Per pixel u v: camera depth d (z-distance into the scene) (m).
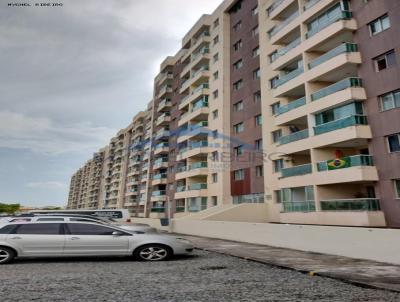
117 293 6.03
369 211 16.81
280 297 5.85
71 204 164.12
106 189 98.31
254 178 28.72
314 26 22.70
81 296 5.80
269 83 28.17
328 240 12.41
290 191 22.73
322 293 6.19
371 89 18.42
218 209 27.81
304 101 22.25
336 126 19.28
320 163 20.17
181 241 10.94
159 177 49.59
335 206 18.69
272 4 29.11
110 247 10.06
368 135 18.02
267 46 28.98
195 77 39.75
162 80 54.00
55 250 9.76
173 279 7.36
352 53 19.23
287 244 14.56
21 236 9.70
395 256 9.79
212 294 6.02
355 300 5.70
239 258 11.49
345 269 8.80
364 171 17.31
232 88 34.31
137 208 69.50
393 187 16.77
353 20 19.92
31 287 6.50
